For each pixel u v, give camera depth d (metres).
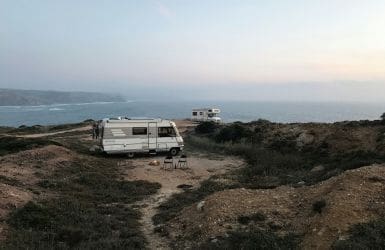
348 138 28.62
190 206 15.34
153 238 12.88
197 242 11.82
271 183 21.03
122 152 31.86
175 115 195.25
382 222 10.36
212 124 47.81
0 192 14.70
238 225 12.25
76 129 57.66
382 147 24.88
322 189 13.41
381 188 12.23
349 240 9.65
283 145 33.34
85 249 11.02
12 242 11.00
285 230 11.70
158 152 33.53
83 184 20.75
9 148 29.06
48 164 23.20
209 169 27.77
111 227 13.75
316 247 9.96
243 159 31.91
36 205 13.91
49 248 10.82
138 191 20.31
